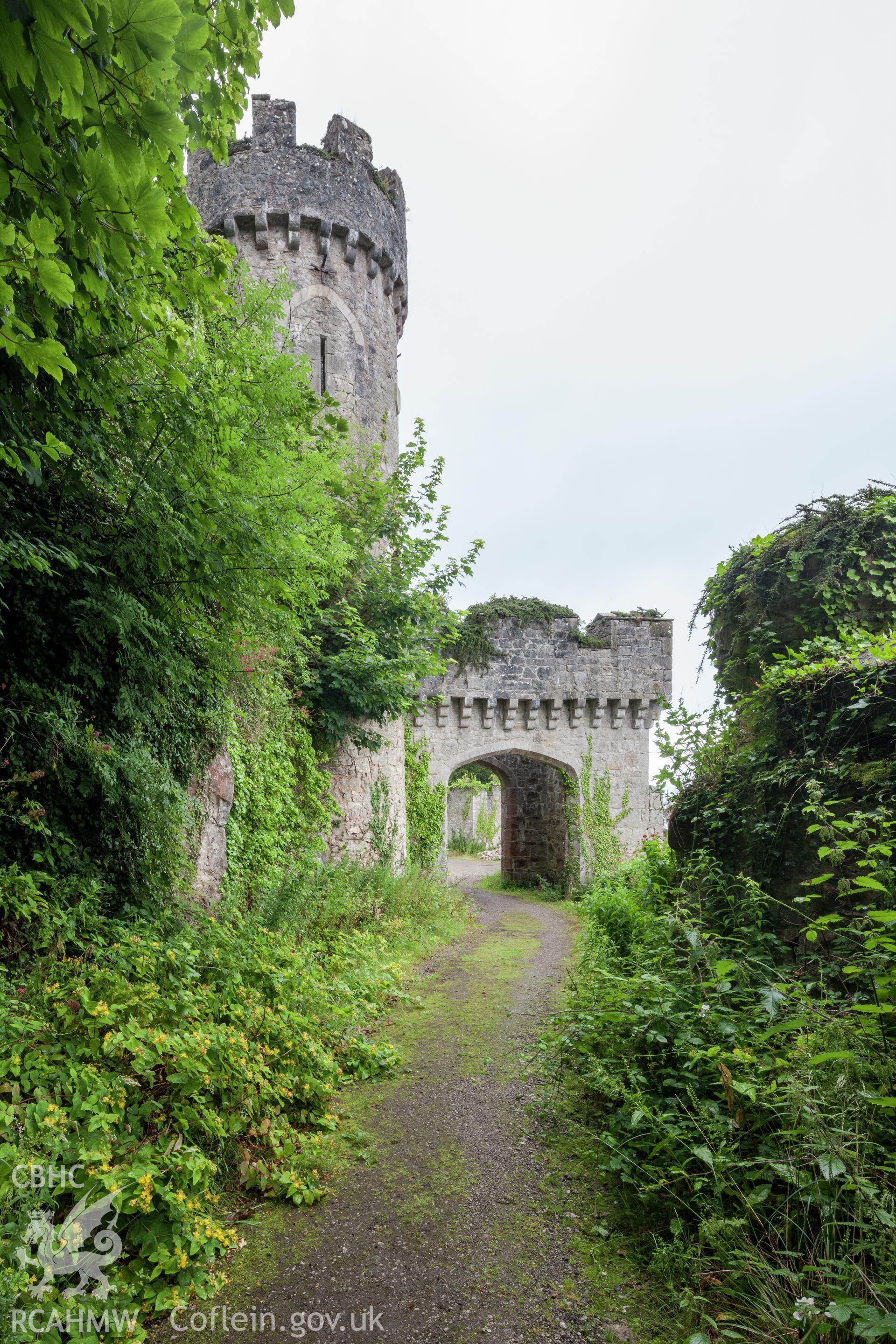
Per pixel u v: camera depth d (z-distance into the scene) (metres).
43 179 1.70
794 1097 2.30
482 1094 4.11
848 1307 1.72
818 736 4.07
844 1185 2.19
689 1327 2.14
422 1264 2.55
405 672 9.42
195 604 4.73
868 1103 2.31
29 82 1.38
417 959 8.00
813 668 4.20
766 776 4.28
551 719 16.78
